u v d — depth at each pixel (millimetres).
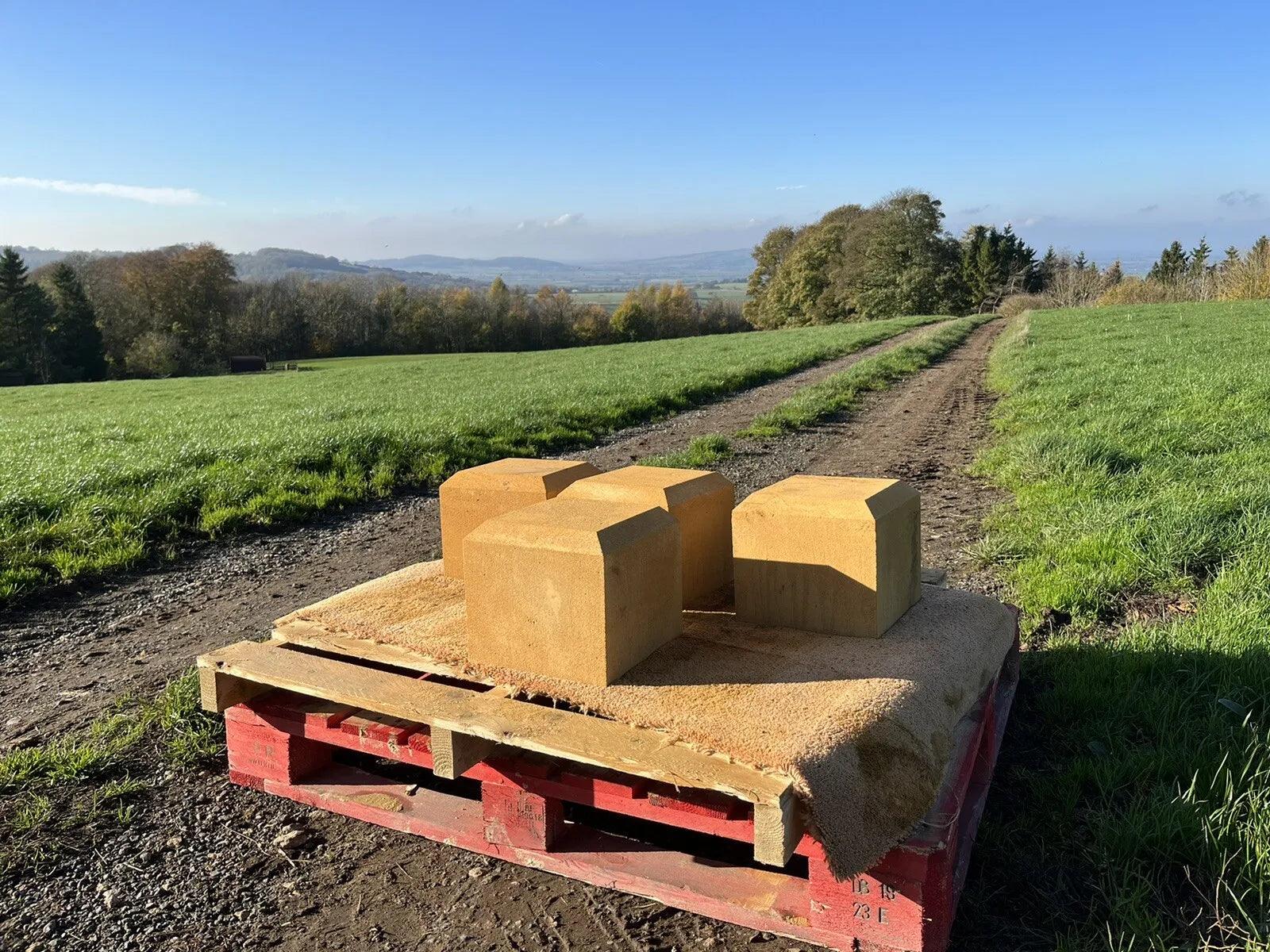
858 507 2768
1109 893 2473
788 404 16656
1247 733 3096
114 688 4535
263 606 6027
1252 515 5633
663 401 18203
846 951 2219
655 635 2682
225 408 21547
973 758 2615
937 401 17359
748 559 2926
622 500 3098
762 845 1974
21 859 2951
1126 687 3643
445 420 14438
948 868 2240
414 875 2773
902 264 79500
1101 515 6195
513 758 2652
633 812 2438
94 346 67812
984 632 3029
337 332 81188
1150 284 54906
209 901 2705
